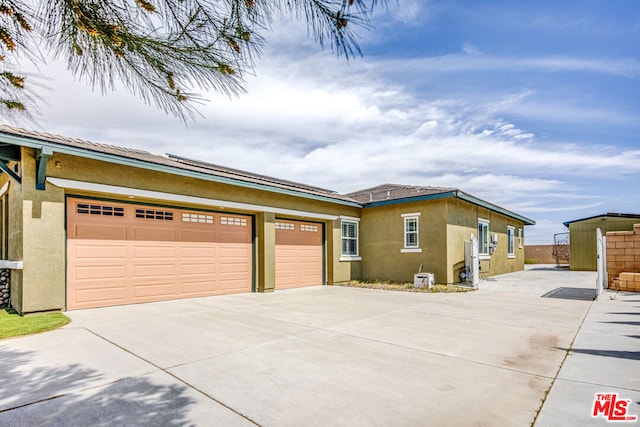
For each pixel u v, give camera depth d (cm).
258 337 569
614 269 1180
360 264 1529
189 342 537
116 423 294
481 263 1561
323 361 452
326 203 1382
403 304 903
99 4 206
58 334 581
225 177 995
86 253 818
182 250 994
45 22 209
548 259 2928
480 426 290
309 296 1056
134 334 584
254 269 1166
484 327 641
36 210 721
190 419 301
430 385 374
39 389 361
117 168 834
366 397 345
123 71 235
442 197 1266
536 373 408
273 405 327
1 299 849
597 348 502
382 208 1478
